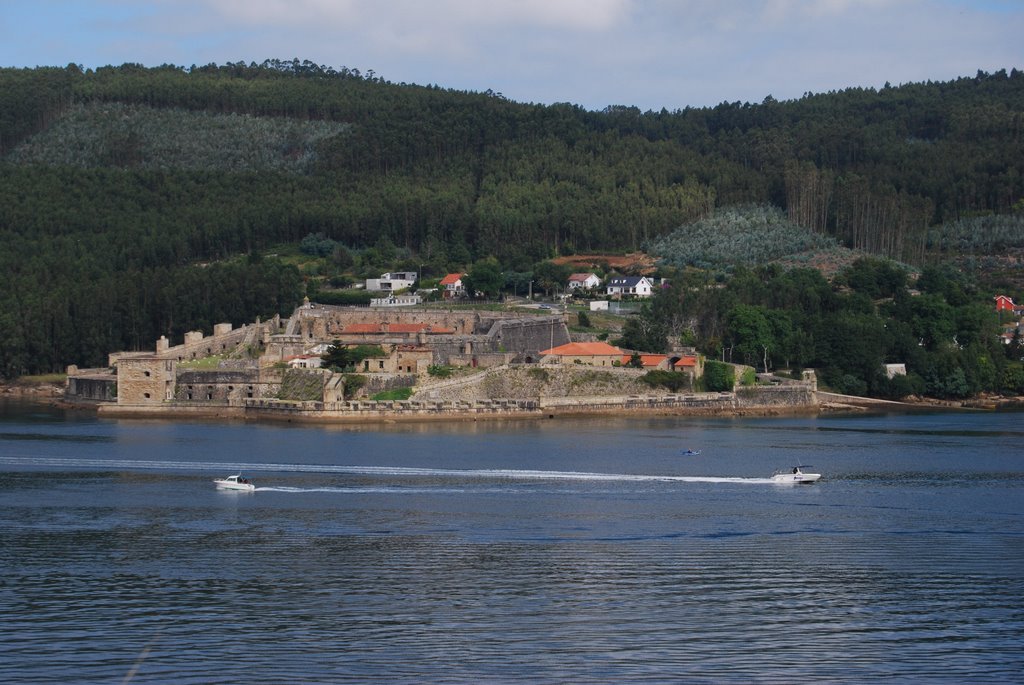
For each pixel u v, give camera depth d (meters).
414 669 184.12
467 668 184.62
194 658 187.38
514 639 196.62
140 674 181.12
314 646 192.88
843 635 199.62
